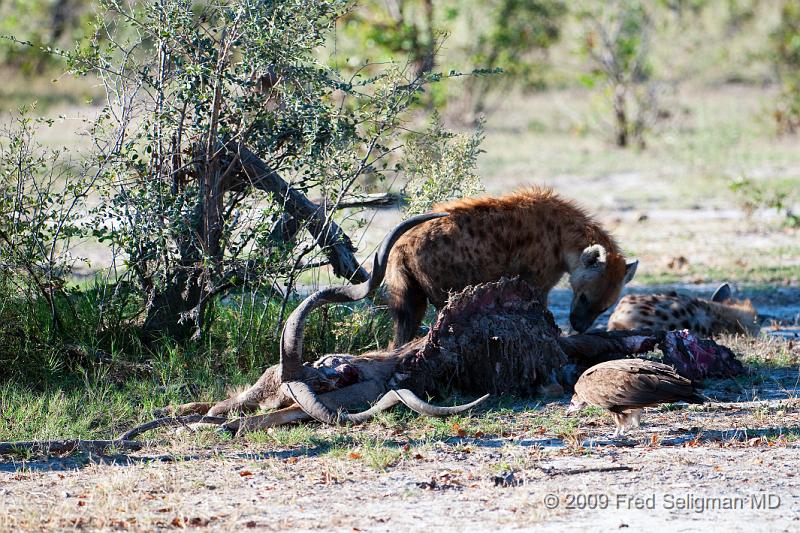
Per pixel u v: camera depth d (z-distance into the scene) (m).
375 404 10.31
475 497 8.06
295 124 12.10
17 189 12.09
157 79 11.93
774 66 47.25
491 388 10.91
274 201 12.13
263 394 10.55
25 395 10.94
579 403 9.80
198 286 12.14
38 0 41.84
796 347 13.48
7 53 41.69
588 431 9.84
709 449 9.26
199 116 11.83
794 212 25.67
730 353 11.93
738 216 25.53
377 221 23.30
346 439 9.68
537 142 38.41
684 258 20.42
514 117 44.25
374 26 33.59
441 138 13.15
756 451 9.19
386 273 11.60
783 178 30.45
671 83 41.16
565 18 40.59
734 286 18.05
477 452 9.29
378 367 10.75
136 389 11.29
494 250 11.61
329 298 10.48
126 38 12.93
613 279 12.27
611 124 40.12
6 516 7.58
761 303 17.02
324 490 8.29
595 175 32.09
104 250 19.75
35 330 11.91
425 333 12.56
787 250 21.45
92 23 12.72
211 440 9.79
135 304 12.38
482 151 13.28
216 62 11.88
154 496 8.18
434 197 12.77
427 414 9.72
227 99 11.96
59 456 9.37
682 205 27.00
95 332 12.05
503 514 7.66
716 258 20.78
